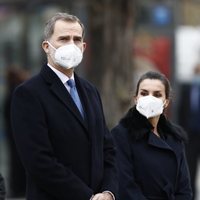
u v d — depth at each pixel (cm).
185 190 1495
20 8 2644
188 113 2591
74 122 1322
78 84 1374
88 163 1334
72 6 2472
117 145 1484
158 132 1521
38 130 1298
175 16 2684
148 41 2675
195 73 2723
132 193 1455
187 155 2527
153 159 1479
